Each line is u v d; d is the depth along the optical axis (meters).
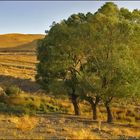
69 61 42.94
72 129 28.86
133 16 41.94
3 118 33.06
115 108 52.06
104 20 39.06
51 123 33.09
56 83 45.09
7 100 50.53
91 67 40.44
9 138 20.89
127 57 38.34
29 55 127.06
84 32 40.03
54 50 42.50
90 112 51.56
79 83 40.53
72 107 53.41
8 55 123.06
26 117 34.72
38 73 48.25
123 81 37.72
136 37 39.25
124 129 32.34
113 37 38.91
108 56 39.00
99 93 38.28
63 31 41.62
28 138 20.84
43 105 51.09
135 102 56.09
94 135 25.23
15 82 67.44
